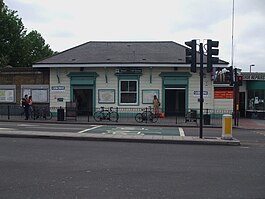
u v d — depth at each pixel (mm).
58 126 20625
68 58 28391
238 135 18391
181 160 10125
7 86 29312
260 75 34031
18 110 28812
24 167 8820
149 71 27594
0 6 39250
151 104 27609
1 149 11695
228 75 24422
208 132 18781
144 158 10352
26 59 42469
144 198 6285
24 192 6594
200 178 7879
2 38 39562
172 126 22562
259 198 6355
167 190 6840
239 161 10109
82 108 28500
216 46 14992
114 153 11188
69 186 7055
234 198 6344
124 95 27844
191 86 27359
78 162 9547
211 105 27172
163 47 30297
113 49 30031
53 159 9945
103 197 6328
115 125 22531
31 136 14859
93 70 28062
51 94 28562
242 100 31984
